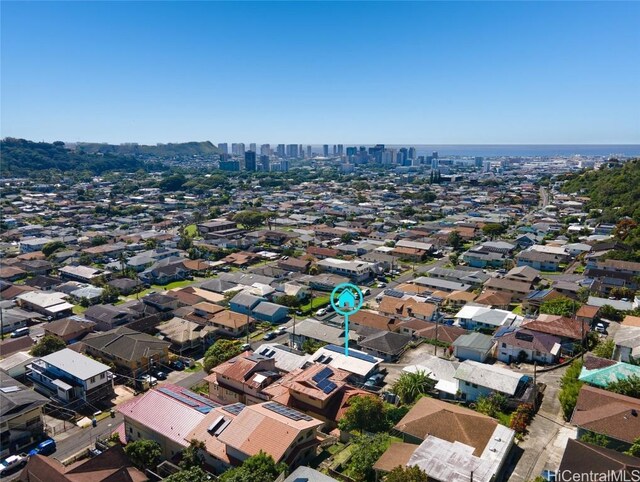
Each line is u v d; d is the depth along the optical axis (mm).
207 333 79062
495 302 89938
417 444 44125
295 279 111500
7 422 50594
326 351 67375
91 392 60375
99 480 40000
